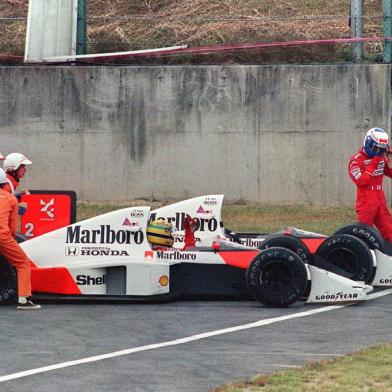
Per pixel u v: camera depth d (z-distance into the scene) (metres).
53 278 40.84
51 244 41.53
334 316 37.75
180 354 31.09
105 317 37.94
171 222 44.56
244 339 33.50
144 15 86.31
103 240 41.38
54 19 76.00
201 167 73.94
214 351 31.55
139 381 27.62
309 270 40.44
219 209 44.50
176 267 41.59
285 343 32.75
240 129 73.62
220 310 39.41
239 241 45.72
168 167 74.12
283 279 39.62
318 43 75.94
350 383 26.69
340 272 42.47
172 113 73.81
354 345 32.38
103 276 40.97
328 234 59.34
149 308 40.03
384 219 48.97
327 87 72.88
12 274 40.56
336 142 73.12
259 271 39.59
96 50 79.69
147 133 74.00
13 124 74.50
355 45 75.06
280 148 73.50
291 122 73.25
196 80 73.62
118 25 83.50
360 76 72.69
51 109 74.25
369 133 48.19
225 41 80.44
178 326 35.97
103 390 26.67
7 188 40.44
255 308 39.84
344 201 73.44
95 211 68.88
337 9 85.56
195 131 73.81
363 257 42.31
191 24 83.31
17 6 89.25
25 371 28.91
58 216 44.09
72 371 28.84
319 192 73.56
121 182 74.38
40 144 74.50
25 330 35.34
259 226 63.03
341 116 72.94
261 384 26.69
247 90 73.38
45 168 74.56
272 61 78.06
